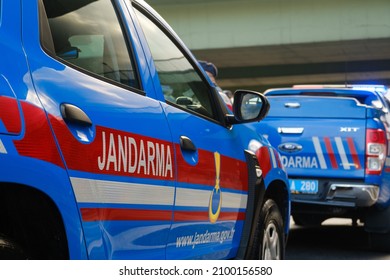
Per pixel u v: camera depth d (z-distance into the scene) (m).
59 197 2.12
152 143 2.73
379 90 8.10
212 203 3.36
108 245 2.39
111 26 2.89
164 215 2.82
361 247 7.56
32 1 2.33
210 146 3.39
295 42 33.12
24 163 1.99
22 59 2.15
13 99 2.01
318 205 7.13
